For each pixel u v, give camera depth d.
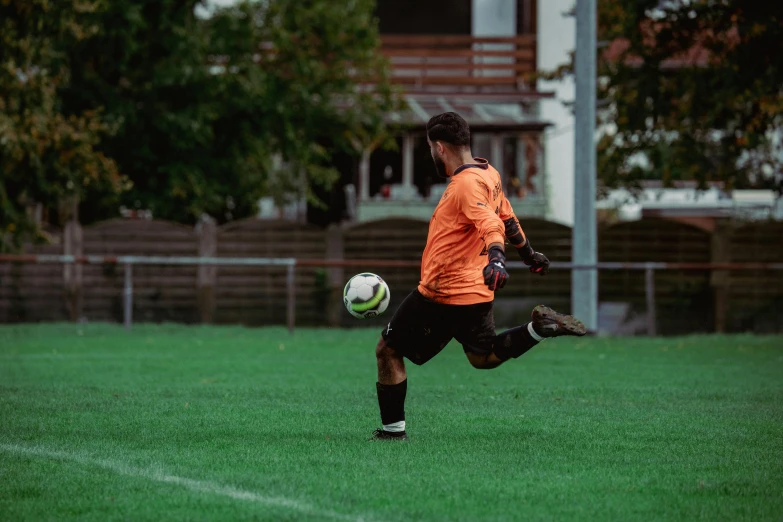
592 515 17.36
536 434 26.64
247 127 116.62
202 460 22.53
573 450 24.09
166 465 21.94
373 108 125.75
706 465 22.20
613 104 94.62
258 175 120.81
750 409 32.78
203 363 51.16
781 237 93.75
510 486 19.73
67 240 95.69
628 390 38.97
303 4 122.25
